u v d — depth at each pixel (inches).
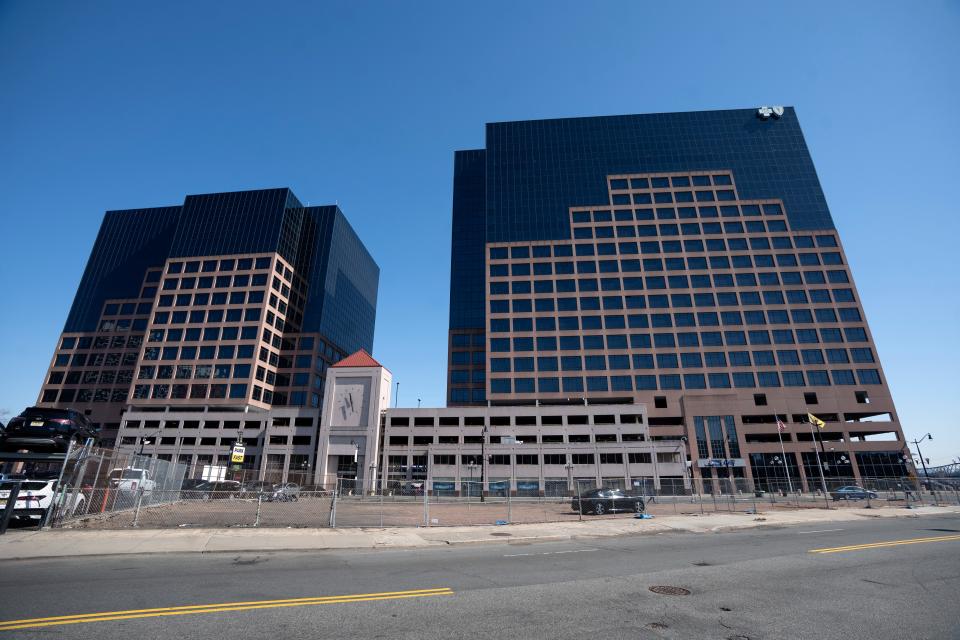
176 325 3973.9
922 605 311.9
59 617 269.4
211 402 3695.9
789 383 3373.5
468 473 3065.9
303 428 3366.1
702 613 293.4
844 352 3437.5
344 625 262.5
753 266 3769.7
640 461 3002.0
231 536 627.5
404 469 3132.4
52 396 4168.3
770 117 4288.9
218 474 2301.9
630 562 481.4
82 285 4707.2
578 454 3053.6
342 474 2955.2
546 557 516.4
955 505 1390.3
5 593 323.9
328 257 4987.7
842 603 318.0
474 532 734.5
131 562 463.2
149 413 3627.0
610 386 3494.1
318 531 701.3
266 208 4407.0
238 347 3870.6
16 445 716.0
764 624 272.1
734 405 3270.2
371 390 3164.4
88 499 764.0
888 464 3021.7
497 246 4045.3
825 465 3063.5
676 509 1286.9
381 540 634.2
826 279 3673.7
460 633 251.6
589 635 250.7
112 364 4284.0
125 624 259.4
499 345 3698.3
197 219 4414.4
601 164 4281.5
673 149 4269.2
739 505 1422.2
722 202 4015.8
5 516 583.5
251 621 267.7
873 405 3262.8
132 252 4817.9
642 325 3661.4
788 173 4072.3
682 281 3777.1
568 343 3656.5
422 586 362.9
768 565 459.5
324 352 4768.7
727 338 3558.1
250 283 4111.7
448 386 4667.8
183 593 333.1
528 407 3297.2
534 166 4335.6
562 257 3959.2
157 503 1007.6
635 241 3959.2
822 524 895.1
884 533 724.0
